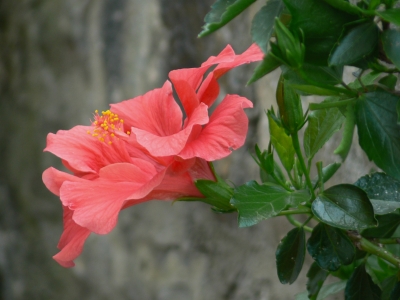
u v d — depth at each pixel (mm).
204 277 1292
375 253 659
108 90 1487
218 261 1274
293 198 638
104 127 696
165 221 1366
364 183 664
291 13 596
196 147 650
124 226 1435
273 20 601
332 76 619
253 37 601
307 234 972
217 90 688
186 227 1337
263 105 1146
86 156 695
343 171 880
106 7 1496
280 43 592
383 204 652
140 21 1412
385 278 719
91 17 1529
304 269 1016
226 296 1250
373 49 604
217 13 629
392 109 609
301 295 744
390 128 608
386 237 683
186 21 1338
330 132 679
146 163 684
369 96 614
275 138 691
